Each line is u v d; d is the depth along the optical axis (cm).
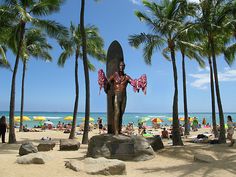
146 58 2369
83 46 2409
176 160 1455
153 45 2344
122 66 1560
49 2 2311
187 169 1202
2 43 2683
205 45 2897
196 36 2394
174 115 2188
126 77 1561
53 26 2381
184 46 2544
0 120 2325
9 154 1577
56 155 1549
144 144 1484
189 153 1630
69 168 1125
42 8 2356
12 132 2288
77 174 1048
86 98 2388
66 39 2523
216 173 1128
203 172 1145
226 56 2983
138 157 1438
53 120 9725
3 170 1055
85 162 1128
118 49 1593
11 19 2327
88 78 2398
